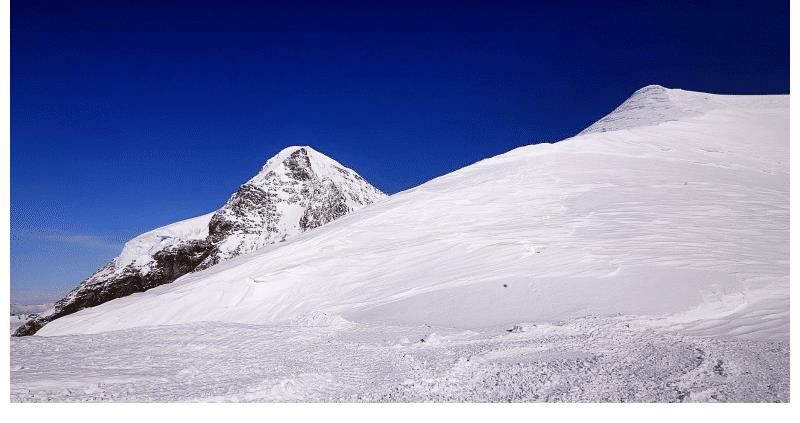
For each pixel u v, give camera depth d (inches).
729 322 575.2
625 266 810.2
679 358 431.5
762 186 1480.1
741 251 858.1
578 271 829.2
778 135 2369.6
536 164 1806.1
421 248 1200.8
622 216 1178.0
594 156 1884.8
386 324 745.6
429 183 1920.5
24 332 5019.7
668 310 631.2
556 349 497.4
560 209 1325.0
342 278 1142.3
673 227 1051.3
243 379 437.1
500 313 735.1
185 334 697.0
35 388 409.4
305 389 400.5
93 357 551.2
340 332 712.4
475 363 452.1
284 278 1190.3
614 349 482.0
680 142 2182.6
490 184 1649.9
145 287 5438.0
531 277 845.2
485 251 1056.2
